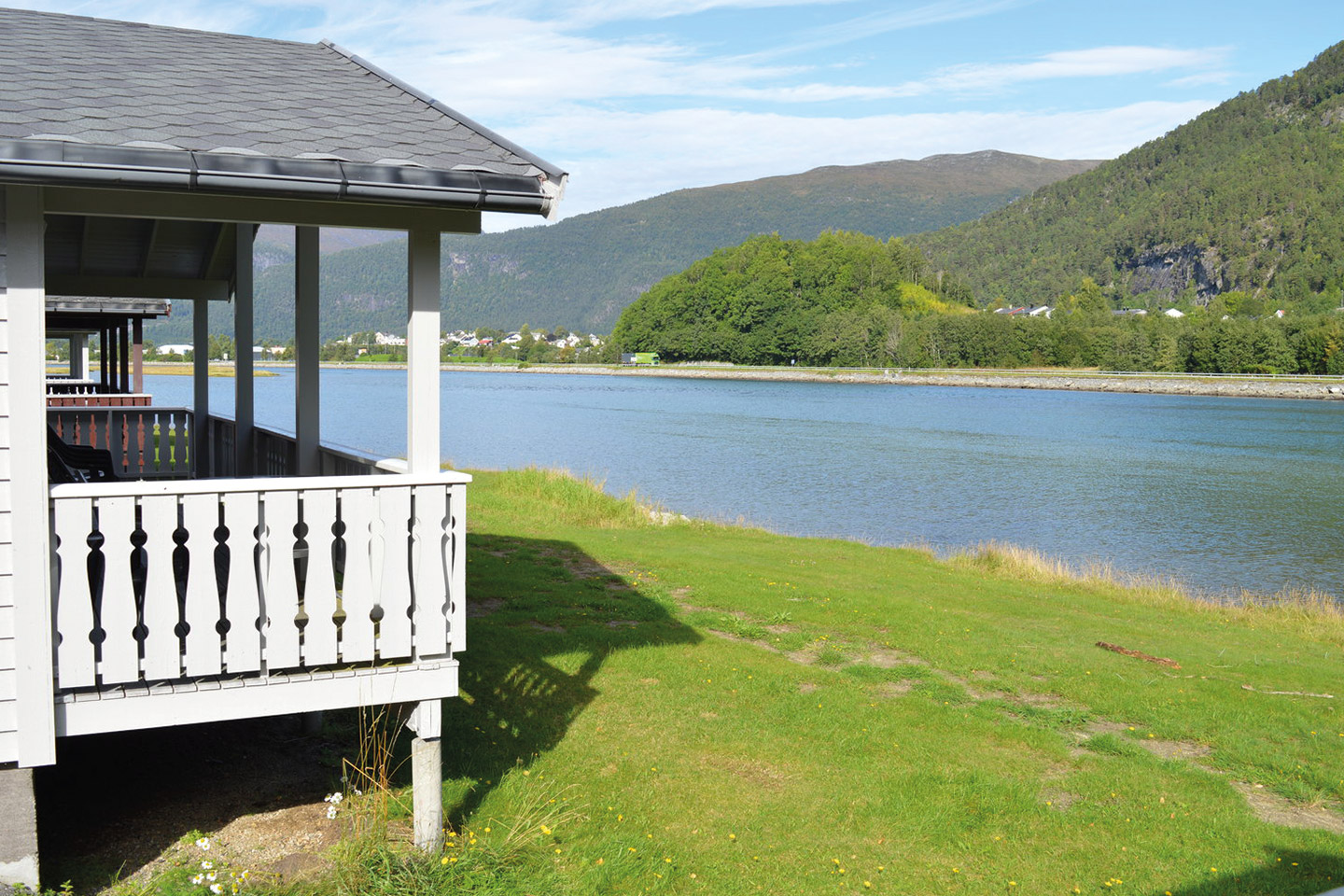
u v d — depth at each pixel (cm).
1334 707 848
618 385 11975
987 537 2328
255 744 616
